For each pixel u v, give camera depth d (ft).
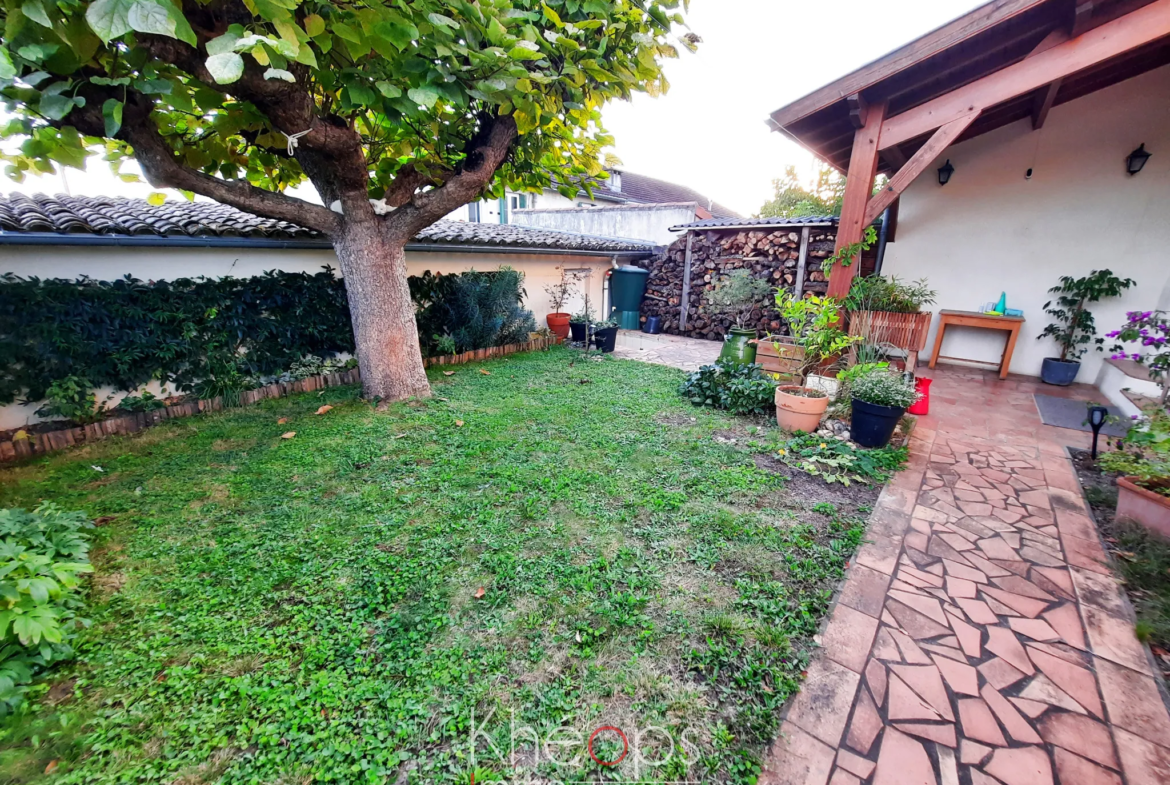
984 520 9.36
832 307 14.12
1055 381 19.44
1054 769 4.76
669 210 46.68
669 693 5.55
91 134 9.51
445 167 15.03
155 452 12.32
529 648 6.13
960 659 6.10
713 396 16.49
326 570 7.62
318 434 13.50
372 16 8.31
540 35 9.84
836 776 4.71
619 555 8.04
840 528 9.02
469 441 12.92
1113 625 6.66
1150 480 8.75
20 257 12.73
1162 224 17.65
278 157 13.98
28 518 7.41
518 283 25.88
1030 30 11.22
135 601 6.89
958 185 21.08
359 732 5.05
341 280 19.15
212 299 15.72
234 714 5.20
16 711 5.14
